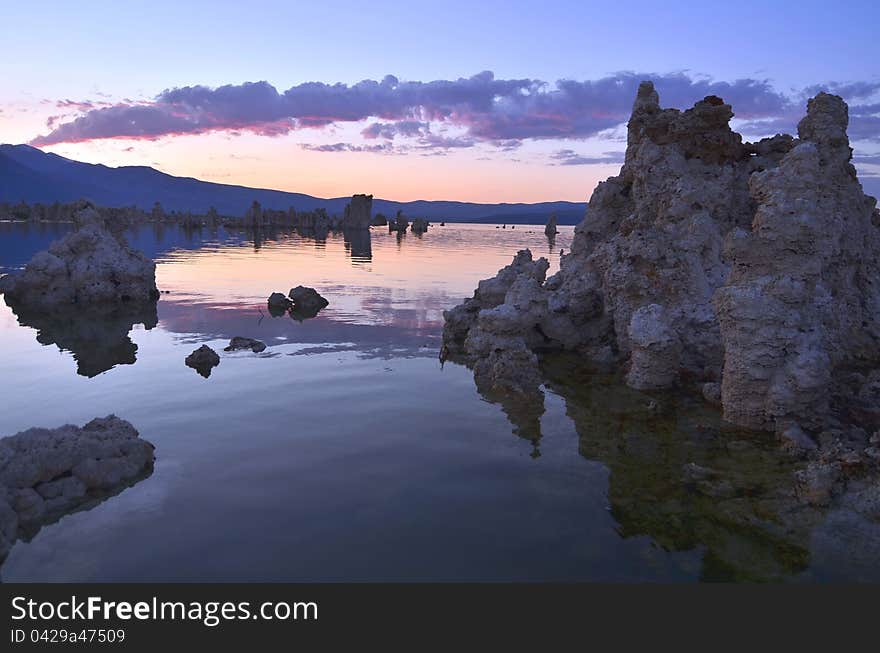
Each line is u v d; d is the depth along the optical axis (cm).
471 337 2270
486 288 2702
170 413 1543
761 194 1623
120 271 3372
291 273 4891
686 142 2384
